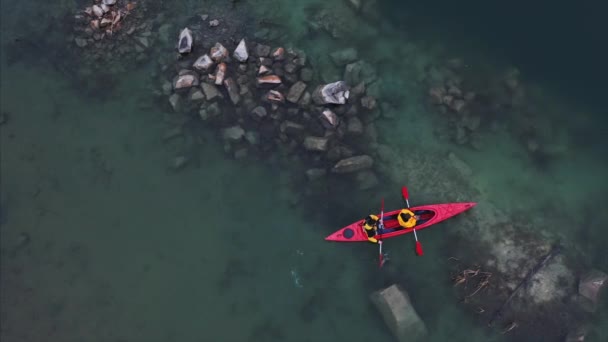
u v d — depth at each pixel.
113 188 16.17
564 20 19.16
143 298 14.80
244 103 16.58
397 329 13.83
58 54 18.11
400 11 19.17
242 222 15.69
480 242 15.31
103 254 15.34
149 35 17.86
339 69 17.61
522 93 17.64
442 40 18.73
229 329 14.48
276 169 16.16
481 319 14.34
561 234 15.50
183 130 16.62
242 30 18.02
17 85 17.88
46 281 14.95
